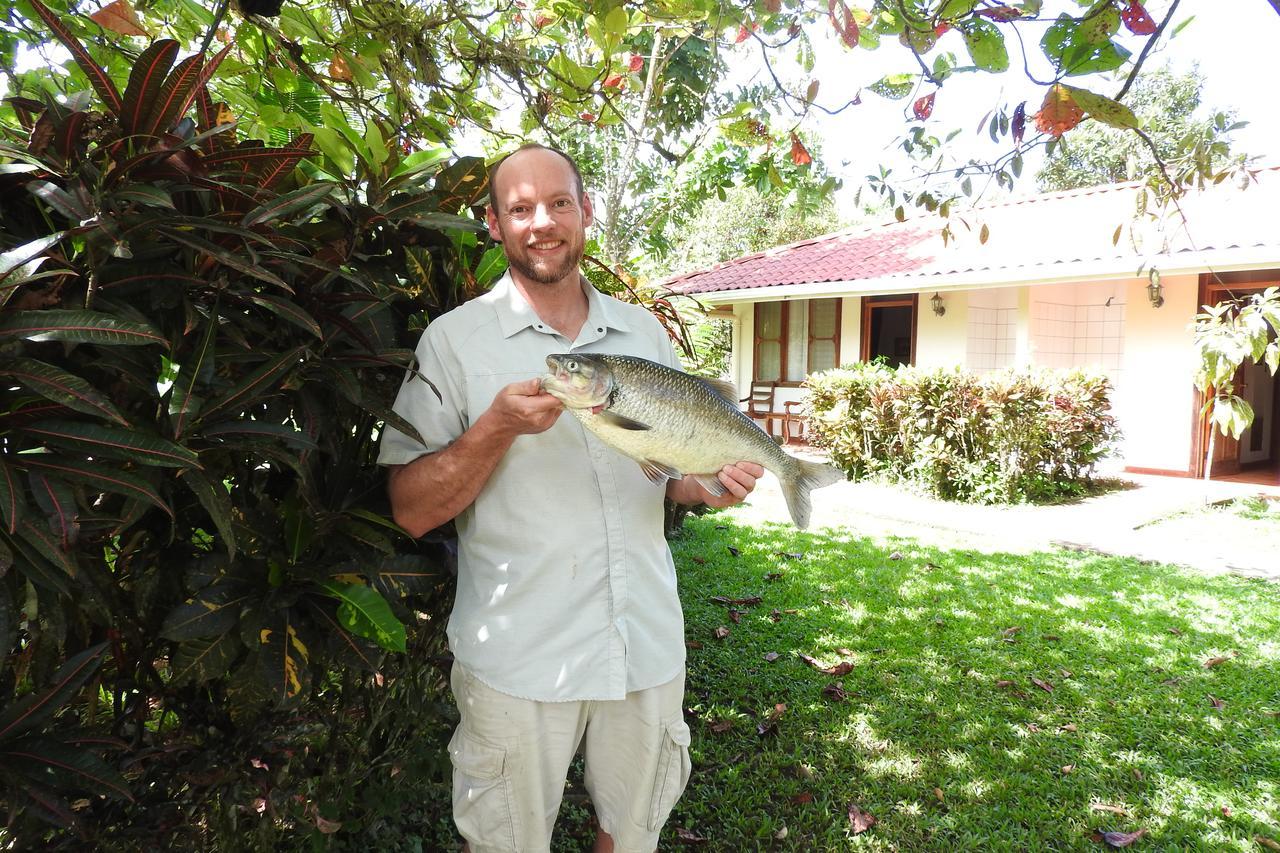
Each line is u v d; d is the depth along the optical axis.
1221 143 2.93
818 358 14.12
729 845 2.89
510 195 2.00
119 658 1.80
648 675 2.08
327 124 2.34
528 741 1.98
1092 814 3.04
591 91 3.48
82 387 1.31
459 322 2.06
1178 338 10.47
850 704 3.89
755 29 2.85
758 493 9.66
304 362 1.84
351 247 2.06
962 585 5.85
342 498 2.03
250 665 1.79
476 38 3.39
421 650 2.44
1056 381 9.58
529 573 1.97
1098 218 11.92
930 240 13.33
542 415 1.76
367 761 2.38
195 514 1.83
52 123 1.47
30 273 1.30
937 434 9.52
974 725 3.69
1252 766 3.38
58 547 1.32
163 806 1.81
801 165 3.48
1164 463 10.66
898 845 2.88
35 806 1.48
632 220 15.27
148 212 1.53
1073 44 2.07
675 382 1.96
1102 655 4.52
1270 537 7.46
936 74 2.75
